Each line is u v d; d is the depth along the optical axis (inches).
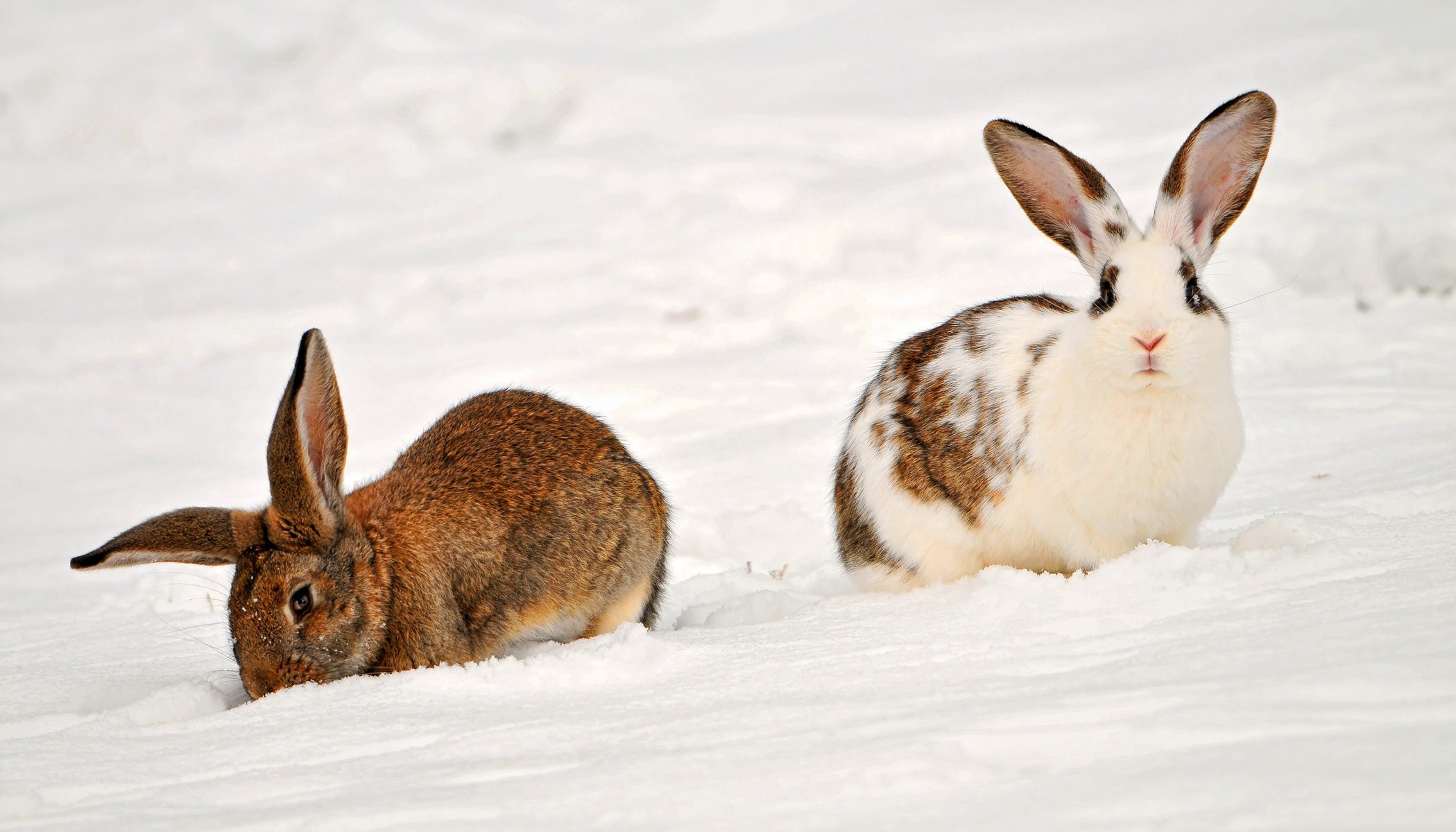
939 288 1055.6
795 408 877.2
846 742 299.6
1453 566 378.6
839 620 438.0
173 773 341.4
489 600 494.9
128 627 568.7
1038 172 518.6
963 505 516.1
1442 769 239.3
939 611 430.3
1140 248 475.2
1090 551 496.7
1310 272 1002.7
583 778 296.4
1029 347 506.3
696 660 401.7
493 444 518.0
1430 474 562.9
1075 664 342.0
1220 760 257.9
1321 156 1214.9
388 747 347.9
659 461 792.9
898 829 249.1
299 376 434.6
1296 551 410.3
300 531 446.6
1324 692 283.4
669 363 997.2
